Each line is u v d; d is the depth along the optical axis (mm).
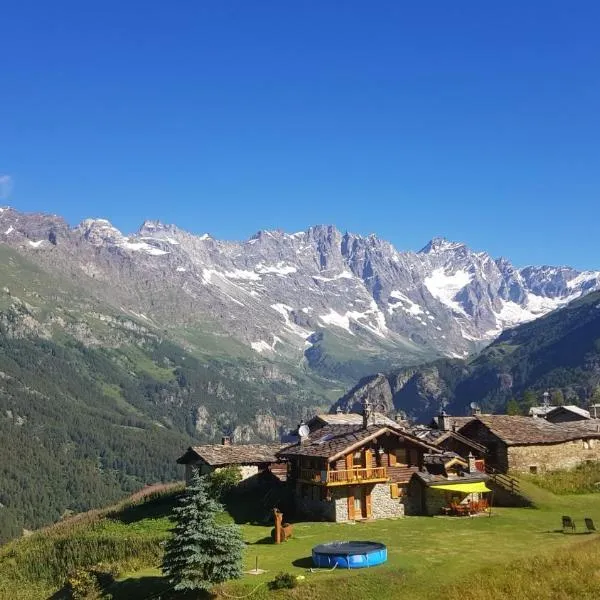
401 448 67500
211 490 76125
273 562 49062
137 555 59719
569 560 45375
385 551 47375
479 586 42656
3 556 73125
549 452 80438
